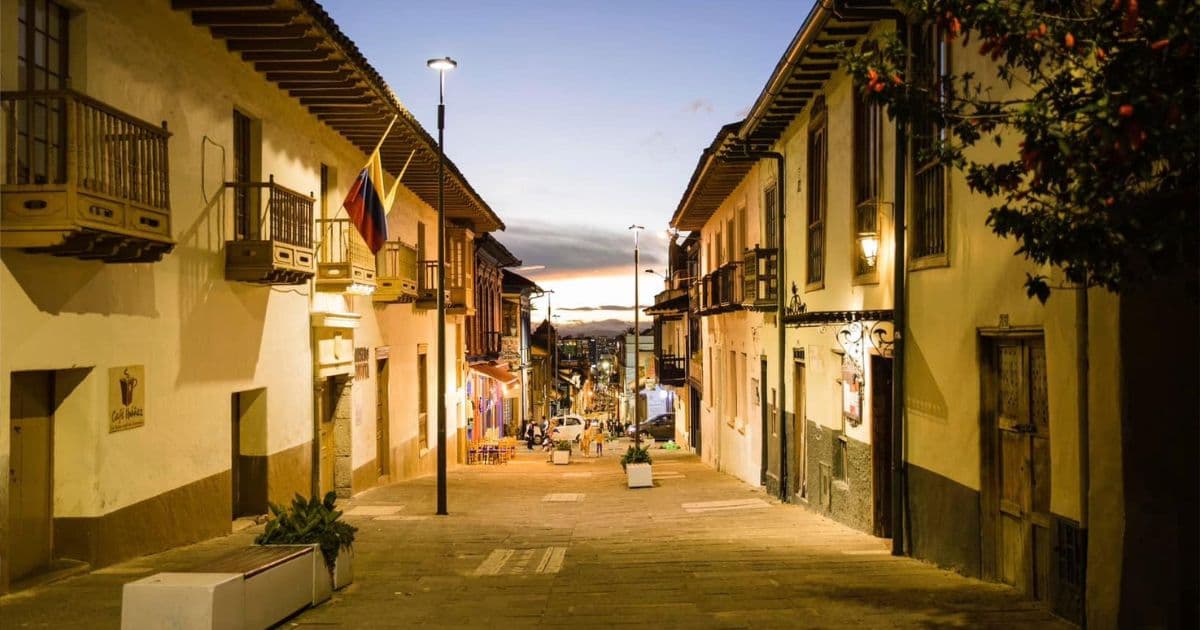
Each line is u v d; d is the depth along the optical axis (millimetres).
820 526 13320
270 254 11758
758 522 14000
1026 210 4902
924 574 8719
